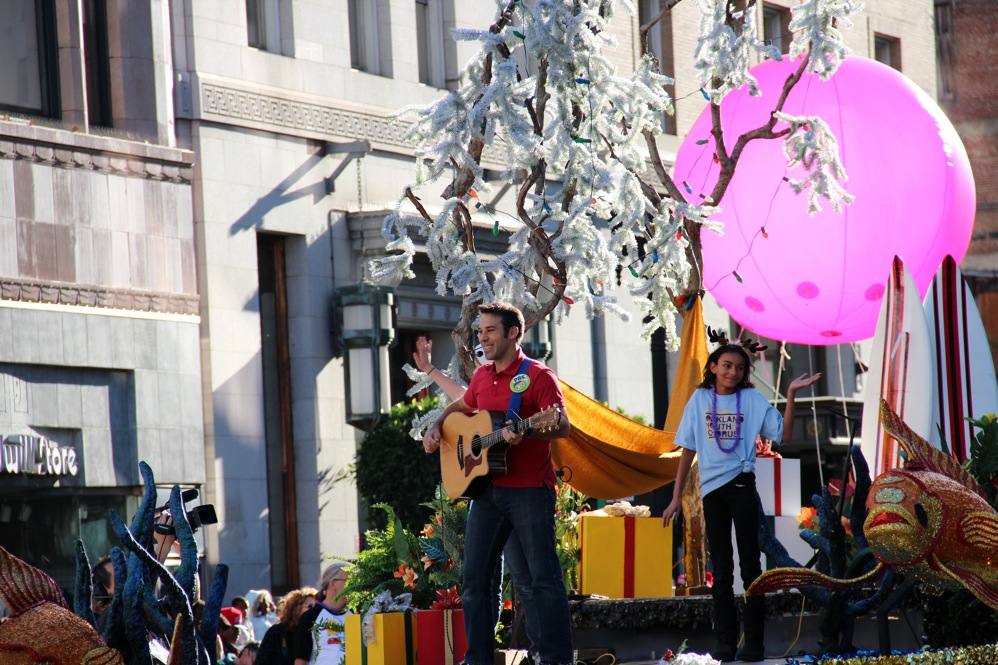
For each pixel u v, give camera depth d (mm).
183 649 18656
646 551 29891
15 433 54312
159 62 61844
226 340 63625
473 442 23047
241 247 64688
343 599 32625
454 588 26516
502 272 33344
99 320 57406
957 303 28438
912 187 33344
